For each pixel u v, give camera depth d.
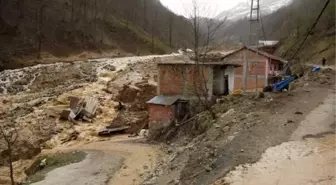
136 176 19.67
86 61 65.56
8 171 26.05
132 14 130.75
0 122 34.19
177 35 115.81
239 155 14.12
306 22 78.81
